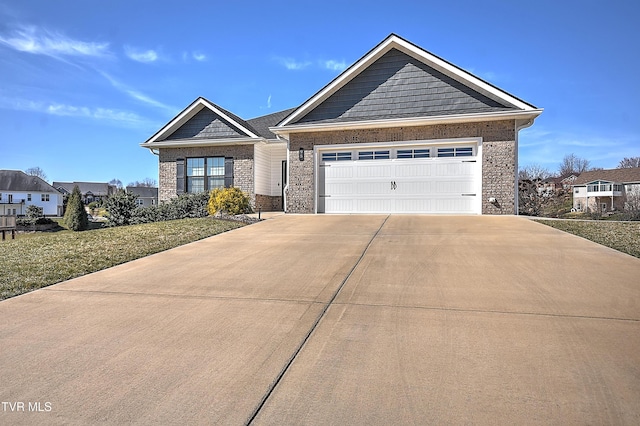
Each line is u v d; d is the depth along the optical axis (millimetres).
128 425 2342
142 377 2900
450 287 4887
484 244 7363
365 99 13695
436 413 2375
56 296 4891
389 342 3400
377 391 2637
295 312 4180
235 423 2340
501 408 2406
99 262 6641
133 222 16344
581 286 4805
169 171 17984
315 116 14062
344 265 6094
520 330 3580
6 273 5891
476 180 12414
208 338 3574
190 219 11836
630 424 2225
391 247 7289
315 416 2385
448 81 13008
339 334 3596
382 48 13297
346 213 13594
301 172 13922
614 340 3338
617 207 39438
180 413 2447
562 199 30219
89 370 3020
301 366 3018
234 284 5266
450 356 3115
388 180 13172
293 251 7215
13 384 2834
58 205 60781
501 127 12156
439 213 12727
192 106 17391
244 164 17062
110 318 4117
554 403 2443
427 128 12742
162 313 4238
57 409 2518
